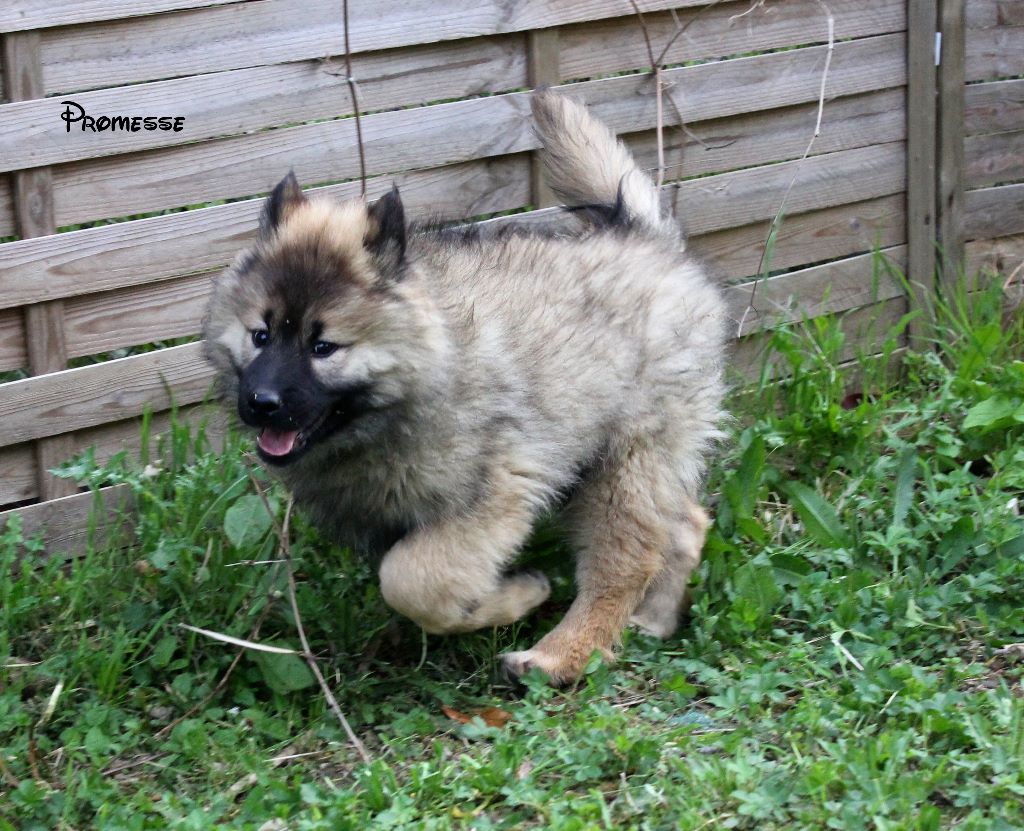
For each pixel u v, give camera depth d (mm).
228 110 1879
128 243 1848
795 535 1952
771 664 1696
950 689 1645
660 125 2080
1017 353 2309
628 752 1535
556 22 2049
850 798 1466
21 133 1767
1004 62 2385
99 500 1825
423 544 1659
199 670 1690
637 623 1810
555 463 1718
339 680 1691
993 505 1918
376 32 1944
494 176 2070
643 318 1771
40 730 1608
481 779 1512
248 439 1791
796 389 2115
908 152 2334
